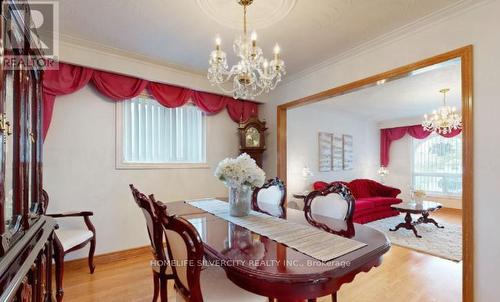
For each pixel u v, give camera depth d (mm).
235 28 2227
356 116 6160
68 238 2191
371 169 6570
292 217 1970
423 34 2152
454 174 5797
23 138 1229
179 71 3271
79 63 2559
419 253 3152
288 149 4754
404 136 6590
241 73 2025
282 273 1027
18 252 1007
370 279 2451
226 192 3850
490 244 1767
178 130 3502
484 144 1803
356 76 2699
